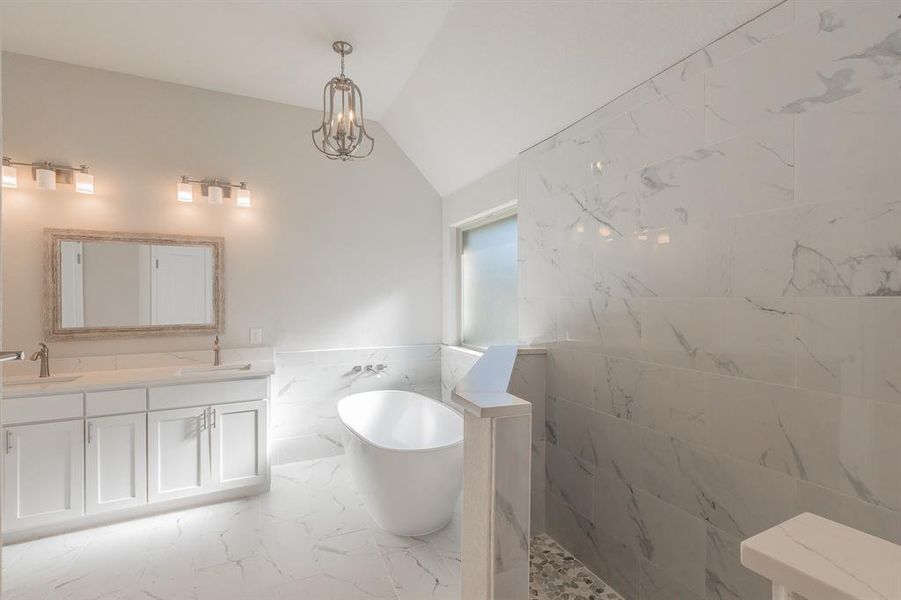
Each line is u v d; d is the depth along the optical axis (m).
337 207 3.74
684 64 1.76
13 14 2.42
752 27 1.51
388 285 3.92
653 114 1.90
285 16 2.44
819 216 1.33
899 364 1.17
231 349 3.38
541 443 2.58
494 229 3.58
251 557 2.25
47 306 2.85
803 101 1.37
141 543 2.37
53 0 2.31
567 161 2.46
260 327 3.48
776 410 1.45
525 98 2.52
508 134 2.86
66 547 2.33
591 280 2.27
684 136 1.76
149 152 3.14
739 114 1.55
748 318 1.53
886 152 1.18
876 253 1.21
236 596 1.96
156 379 2.70
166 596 1.95
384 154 3.91
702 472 1.69
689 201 1.75
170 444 2.73
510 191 3.06
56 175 2.86
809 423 1.36
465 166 3.50
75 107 2.94
